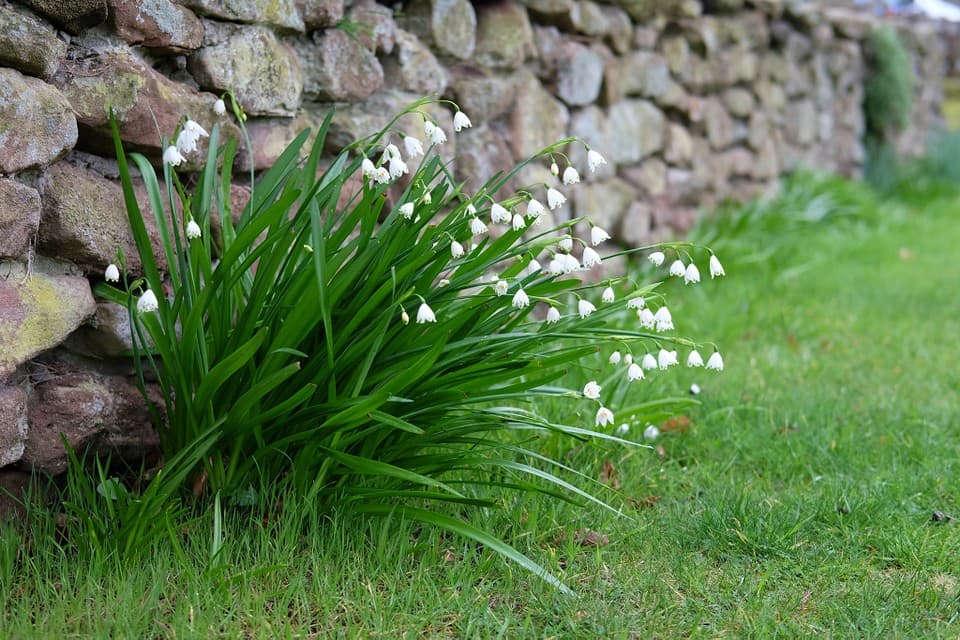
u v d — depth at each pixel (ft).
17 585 7.14
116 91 8.21
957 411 12.40
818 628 7.26
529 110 14.92
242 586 7.24
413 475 7.48
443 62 13.38
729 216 22.47
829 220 27.07
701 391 12.52
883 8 37.65
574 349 8.14
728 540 8.63
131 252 8.51
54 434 7.97
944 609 7.57
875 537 8.74
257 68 9.86
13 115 7.25
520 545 8.38
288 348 7.60
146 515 7.31
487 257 8.17
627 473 10.05
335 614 7.14
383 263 7.72
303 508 8.04
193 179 9.34
